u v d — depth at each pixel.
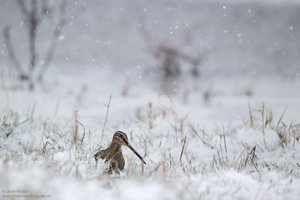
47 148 34.78
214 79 81.69
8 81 68.81
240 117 52.31
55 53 88.38
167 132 42.38
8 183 22.73
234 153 37.53
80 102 58.28
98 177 24.95
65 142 36.44
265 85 77.94
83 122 46.44
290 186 26.33
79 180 24.39
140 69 85.25
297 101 62.53
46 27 96.44
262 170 32.19
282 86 77.12
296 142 38.06
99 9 107.81
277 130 39.97
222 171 29.48
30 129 38.25
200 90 72.81
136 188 23.08
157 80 79.50
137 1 114.19
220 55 93.06
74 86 71.25
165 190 22.78
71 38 94.69
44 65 81.12
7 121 39.75
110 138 39.62
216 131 43.62
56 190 22.19
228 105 59.84
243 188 24.98
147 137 40.41
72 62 85.75
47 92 64.38
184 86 75.12
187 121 47.50
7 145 35.22
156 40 93.50
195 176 27.22
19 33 92.88
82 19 102.06
